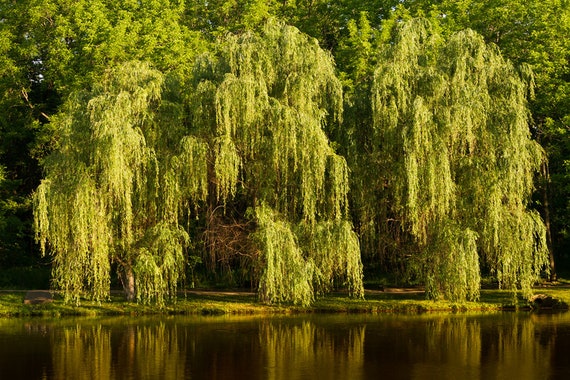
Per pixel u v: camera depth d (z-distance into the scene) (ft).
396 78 131.44
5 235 187.11
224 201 127.65
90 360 95.40
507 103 131.75
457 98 130.11
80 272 123.44
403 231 140.05
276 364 93.04
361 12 184.44
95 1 182.80
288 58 130.31
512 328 119.65
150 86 126.72
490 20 183.42
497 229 129.29
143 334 114.52
